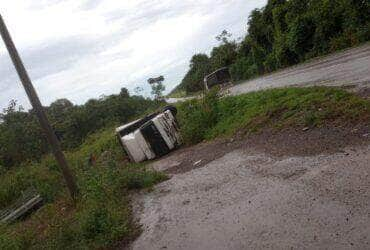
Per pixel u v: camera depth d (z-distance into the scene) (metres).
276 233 5.86
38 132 36.06
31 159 32.72
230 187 8.74
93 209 9.34
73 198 12.20
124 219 9.12
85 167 19.72
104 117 48.72
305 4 40.22
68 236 8.68
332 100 11.32
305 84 16.67
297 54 38.88
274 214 6.48
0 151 34.06
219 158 11.99
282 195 7.08
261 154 10.27
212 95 19.61
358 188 6.11
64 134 46.06
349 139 8.30
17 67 12.05
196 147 16.06
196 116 18.41
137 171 12.80
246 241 6.00
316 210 6.01
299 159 8.52
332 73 16.94
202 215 7.78
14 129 35.94
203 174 10.81
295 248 5.27
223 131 16.09
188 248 6.60
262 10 52.06
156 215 8.84
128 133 20.14
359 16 28.83
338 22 32.59
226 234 6.52
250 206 7.21
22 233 10.91
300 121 11.19
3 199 18.86
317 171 7.43
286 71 30.59
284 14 43.31
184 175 11.62
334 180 6.73
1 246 9.65
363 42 26.67
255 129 13.20
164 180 11.93
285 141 10.34
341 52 25.80
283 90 15.80
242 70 57.78
